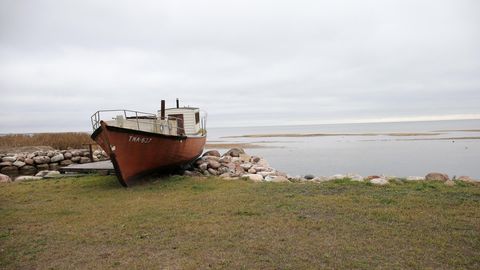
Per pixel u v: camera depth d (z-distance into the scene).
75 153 28.09
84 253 5.55
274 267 4.76
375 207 7.67
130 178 11.87
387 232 5.98
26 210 8.53
